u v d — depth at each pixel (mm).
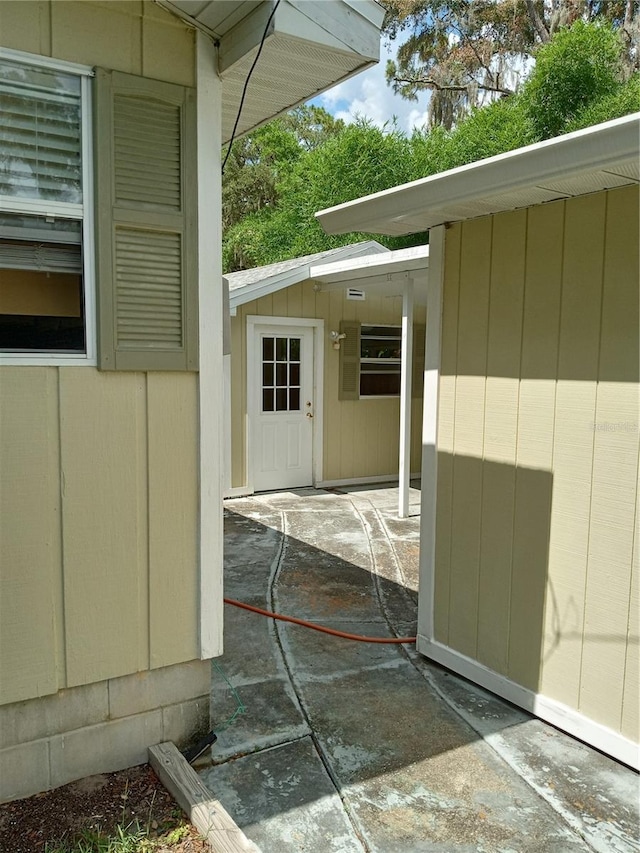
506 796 2314
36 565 2158
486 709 2938
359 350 8234
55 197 2148
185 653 2482
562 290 2715
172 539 2416
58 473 2176
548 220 2752
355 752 2568
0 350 2102
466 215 3070
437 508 3359
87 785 2275
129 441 2299
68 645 2236
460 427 3217
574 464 2693
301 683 3141
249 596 4332
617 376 2527
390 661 3418
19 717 2182
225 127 3248
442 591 3344
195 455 2441
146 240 2279
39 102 2090
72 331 2209
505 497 2988
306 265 7211
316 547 5504
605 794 2338
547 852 2045
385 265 6137
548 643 2811
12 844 1955
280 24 2080
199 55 2314
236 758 2510
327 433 8102
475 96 20125
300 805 2242
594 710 2631
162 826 2045
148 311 2295
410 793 2318
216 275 2430
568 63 15117
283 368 7746
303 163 19609
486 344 3066
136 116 2217
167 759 2340
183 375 2395
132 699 2391
